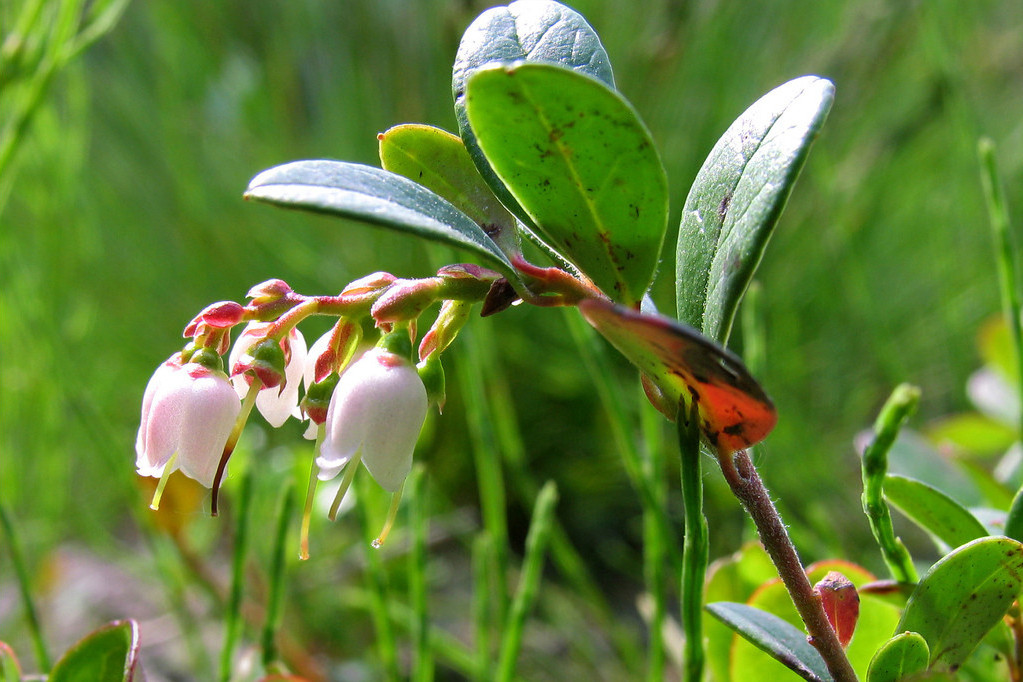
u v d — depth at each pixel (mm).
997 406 281
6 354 293
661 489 198
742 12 407
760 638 157
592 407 382
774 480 323
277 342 157
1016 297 189
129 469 251
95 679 166
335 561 292
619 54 400
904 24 423
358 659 292
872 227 422
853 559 316
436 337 157
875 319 330
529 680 279
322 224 424
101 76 451
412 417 154
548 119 150
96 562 357
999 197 188
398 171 164
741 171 153
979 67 433
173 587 255
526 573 193
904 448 194
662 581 196
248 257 429
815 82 153
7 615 310
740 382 149
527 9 162
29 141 309
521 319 391
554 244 157
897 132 437
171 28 449
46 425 296
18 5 241
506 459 380
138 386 427
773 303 400
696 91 398
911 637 155
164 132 444
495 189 159
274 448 386
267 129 450
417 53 412
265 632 190
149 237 442
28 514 308
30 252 338
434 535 345
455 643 296
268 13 461
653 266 156
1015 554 155
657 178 152
